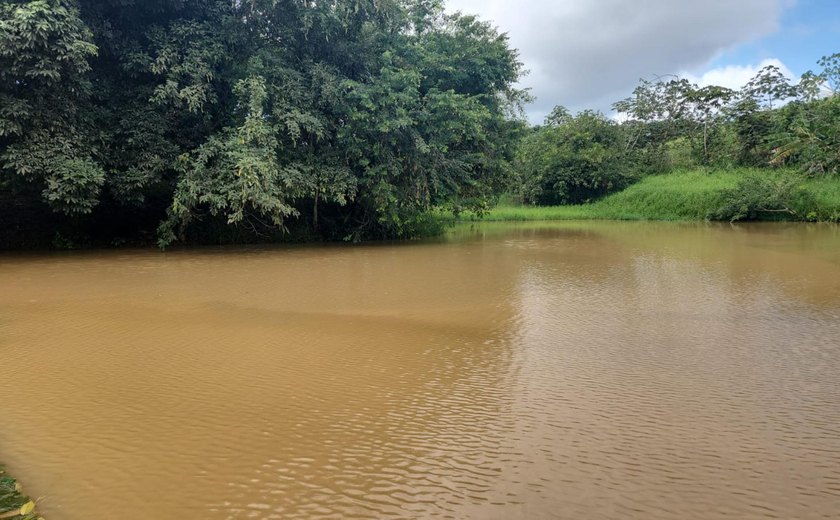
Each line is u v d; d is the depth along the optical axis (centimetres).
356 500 292
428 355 538
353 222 1756
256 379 474
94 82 1355
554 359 525
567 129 3538
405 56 1673
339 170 1453
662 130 3653
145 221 1588
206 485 309
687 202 2730
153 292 843
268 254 1334
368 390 448
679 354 539
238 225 1623
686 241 1603
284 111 1366
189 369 499
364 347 564
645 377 475
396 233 1752
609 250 1396
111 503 292
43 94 1190
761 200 2408
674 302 770
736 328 634
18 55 1097
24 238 1458
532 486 304
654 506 284
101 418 396
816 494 296
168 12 1407
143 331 624
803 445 351
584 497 293
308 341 586
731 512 279
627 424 382
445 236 1864
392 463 331
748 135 3123
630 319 677
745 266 1095
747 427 377
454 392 443
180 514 282
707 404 416
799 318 677
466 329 633
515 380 469
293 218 1705
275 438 364
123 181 1305
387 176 1533
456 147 1775
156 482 312
